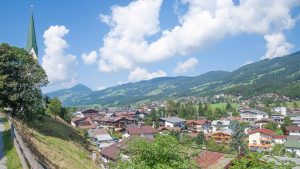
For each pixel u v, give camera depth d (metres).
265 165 15.82
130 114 184.12
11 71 45.81
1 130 31.95
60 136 54.91
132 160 19.59
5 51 45.25
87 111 195.38
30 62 47.94
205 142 100.81
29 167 20.83
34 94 47.88
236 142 95.81
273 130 140.38
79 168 35.66
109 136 108.44
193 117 178.38
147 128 117.94
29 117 48.47
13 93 45.03
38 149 32.69
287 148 96.62
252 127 148.62
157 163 18.78
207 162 28.81
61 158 35.22
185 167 18.66
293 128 132.38
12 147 25.80
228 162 27.55
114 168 20.73
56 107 77.81
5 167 21.31
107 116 182.00
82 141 69.00
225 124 152.25
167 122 150.88
